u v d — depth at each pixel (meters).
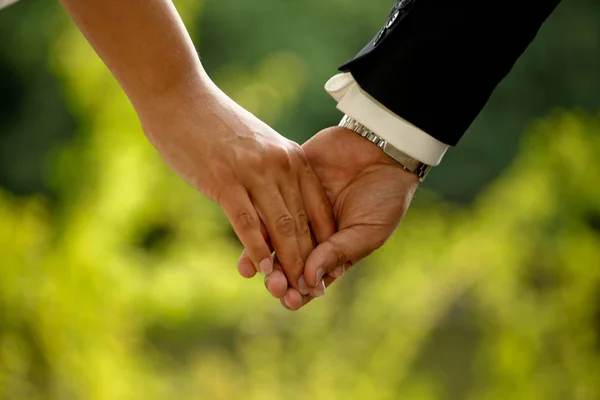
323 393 4.70
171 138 2.05
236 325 5.55
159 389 4.93
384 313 4.93
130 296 4.93
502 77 2.21
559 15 10.23
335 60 9.63
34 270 4.82
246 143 2.07
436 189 9.99
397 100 2.20
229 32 9.78
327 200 2.19
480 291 5.09
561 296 5.09
